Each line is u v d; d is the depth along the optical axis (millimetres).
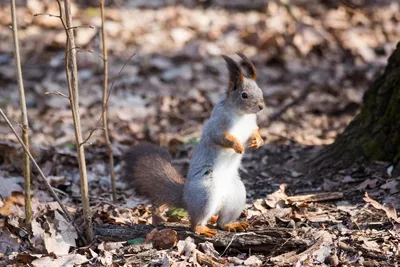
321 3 20328
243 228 8352
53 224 8359
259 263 7551
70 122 13898
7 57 17344
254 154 11914
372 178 9695
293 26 18469
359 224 8336
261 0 20500
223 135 7957
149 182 8586
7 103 15016
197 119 14094
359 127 10383
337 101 14727
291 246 7801
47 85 15859
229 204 8234
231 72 8102
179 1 21203
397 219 8219
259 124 13664
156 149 9000
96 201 9891
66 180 10742
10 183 9961
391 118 10000
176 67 16828
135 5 20766
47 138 13070
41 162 11453
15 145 11555
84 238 8398
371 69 16562
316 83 15773
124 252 7938
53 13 19406
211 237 8031
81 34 17891
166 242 8023
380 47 17906
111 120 14055
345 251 7637
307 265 7414
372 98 10359
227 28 18938
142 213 9391
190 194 8086
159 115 14320
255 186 10445
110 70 16562
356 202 9164
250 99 7996
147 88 15734
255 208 9219
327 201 9289
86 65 16766
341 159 10344
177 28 18844
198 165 8125
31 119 14109
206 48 17688
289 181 10430
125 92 15516
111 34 18500
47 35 18297
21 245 8367
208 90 15586
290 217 8703
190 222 8336
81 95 15289
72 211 9305
